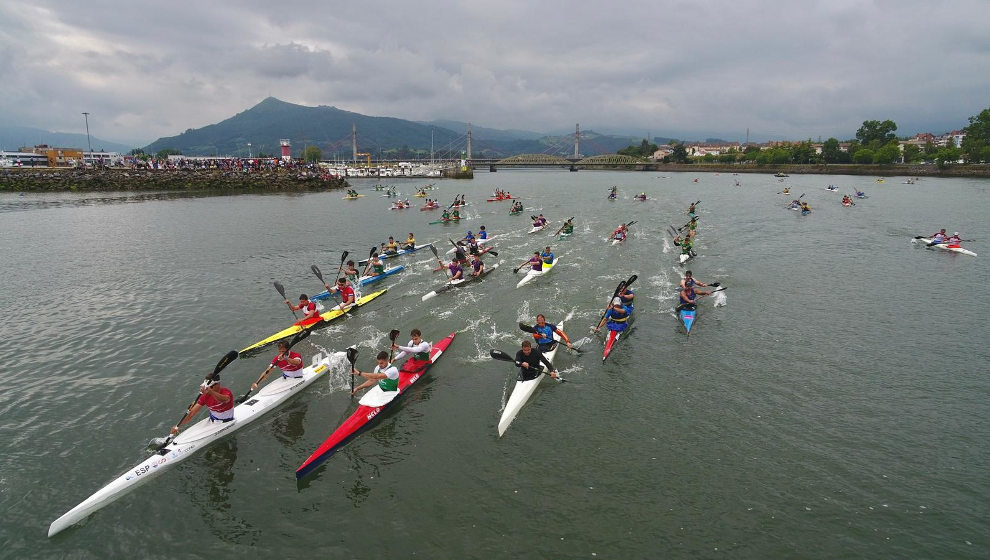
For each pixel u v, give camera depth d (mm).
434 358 16922
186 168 103688
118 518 10398
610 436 12766
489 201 71125
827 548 9344
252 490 11148
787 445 12258
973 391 14586
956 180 120875
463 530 9961
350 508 10602
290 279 27688
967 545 9328
